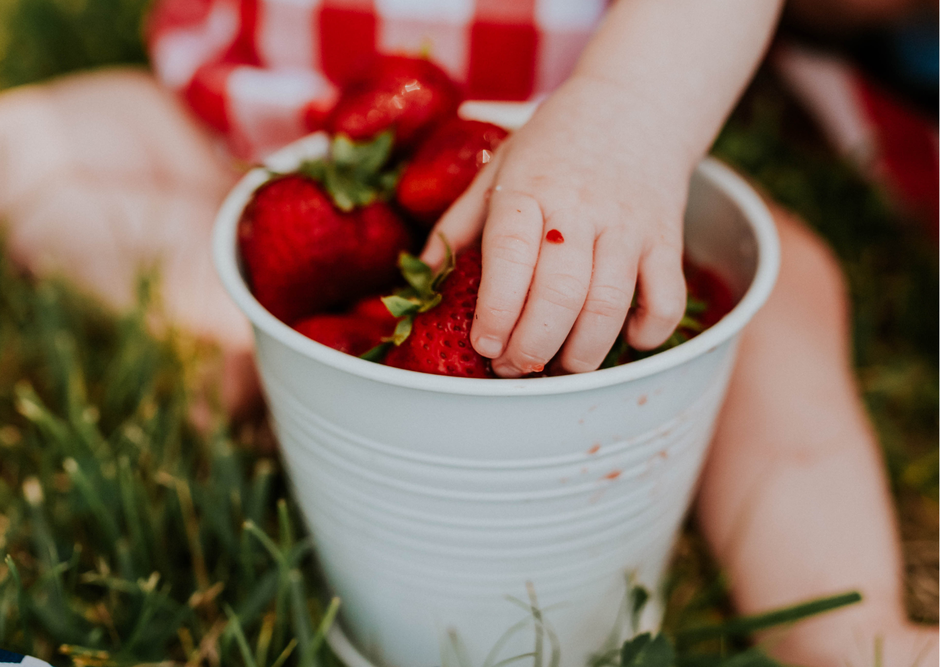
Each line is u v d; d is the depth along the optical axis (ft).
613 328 0.98
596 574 1.12
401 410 0.99
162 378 1.42
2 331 1.52
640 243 1.00
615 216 1.00
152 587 1.15
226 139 1.54
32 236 1.48
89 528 1.26
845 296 1.46
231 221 1.14
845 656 1.16
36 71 2.21
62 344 1.41
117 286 1.47
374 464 1.03
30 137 1.51
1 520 1.27
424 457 1.01
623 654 1.08
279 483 1.34
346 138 1.14
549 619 1.13
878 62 1.98
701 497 1.30
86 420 1.30
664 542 1.18
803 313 1.36
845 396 1.31
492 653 1.15
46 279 1.50
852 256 1.77
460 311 1.01
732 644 1.23
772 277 1.07
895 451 1.44
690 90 1.10
